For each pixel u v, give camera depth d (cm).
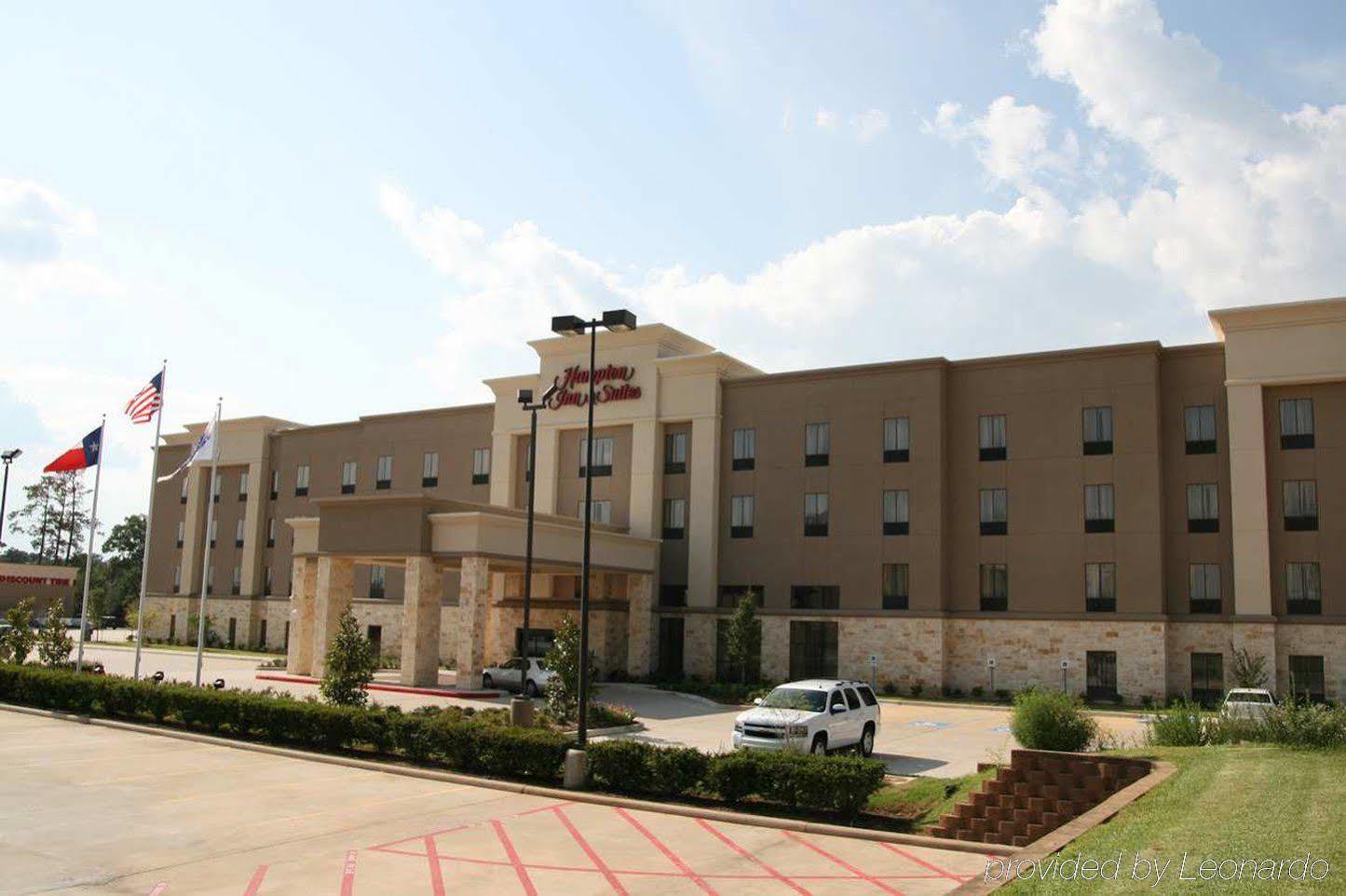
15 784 2020
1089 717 2166
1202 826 1303
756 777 1881
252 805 1877
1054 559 4288
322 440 6556
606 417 5250
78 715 3036
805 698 2627
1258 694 3238
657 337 5178
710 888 1366
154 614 7181
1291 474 3988
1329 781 1577
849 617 4569
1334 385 3959
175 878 1380
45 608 8619
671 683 4606
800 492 4797
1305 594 3912
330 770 2269
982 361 4544
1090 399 4309
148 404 3938
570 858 1523
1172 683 4072
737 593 4881
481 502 5731
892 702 4128
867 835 1669
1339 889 1008
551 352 5494
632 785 2025
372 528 4331
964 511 4500
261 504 6788
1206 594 4081
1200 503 4141
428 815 1819
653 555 5006
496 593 5241
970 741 3000
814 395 4828
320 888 1345
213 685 3425
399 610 6003
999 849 1566
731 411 5034
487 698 3888
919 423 4559
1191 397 4209
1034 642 4269
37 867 1416
